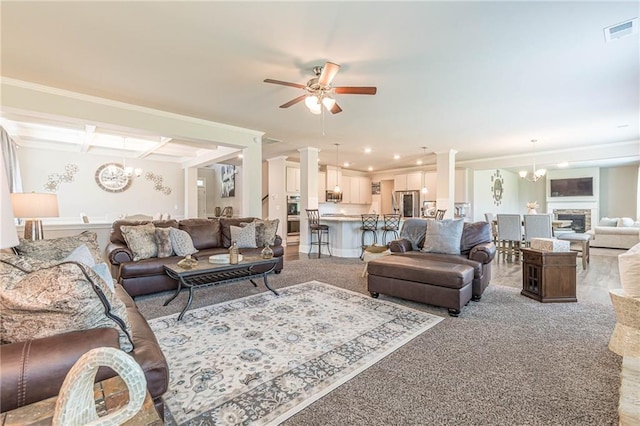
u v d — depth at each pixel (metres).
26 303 1.12
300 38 2.40
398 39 2.41
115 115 3.85
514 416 1.52
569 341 2.35
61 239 2.55
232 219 5.04
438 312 2.99
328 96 3.05
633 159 7.98
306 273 4.75
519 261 5.82
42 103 3.36
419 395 1.70
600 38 2.38
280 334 2.48
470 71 2.97
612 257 6.23
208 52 2.62
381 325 2.67
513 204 10.84
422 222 4.43
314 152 6.90
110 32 2.32
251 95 3.62
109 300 1.28
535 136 5.62
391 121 4.70
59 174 6.64
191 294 2.98
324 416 1.53
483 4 1.99
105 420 0.76
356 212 11.00
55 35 2.36
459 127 5.04
